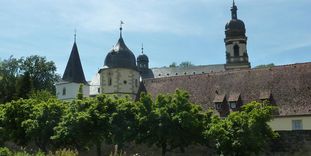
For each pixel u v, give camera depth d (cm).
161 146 3791
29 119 4400
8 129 4697
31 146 4722
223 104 5191
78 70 8781
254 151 3381
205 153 3900
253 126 3341
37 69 9475
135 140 3878
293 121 4641
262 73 5294
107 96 4066
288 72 5134
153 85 6012
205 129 3669
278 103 4850
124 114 3922
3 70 9312
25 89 7769
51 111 4269
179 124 3650
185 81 5778
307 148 3591
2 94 8075
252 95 5094
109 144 4353
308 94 4778
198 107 3822
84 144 4119
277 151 3691
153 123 3681
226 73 5550
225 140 3334
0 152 2278
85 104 3997
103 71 7519
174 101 3772
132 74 7512
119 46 7612
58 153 2311
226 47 10169
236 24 10081
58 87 8788
